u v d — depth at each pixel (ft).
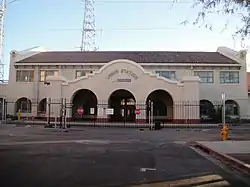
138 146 56.90
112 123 128.57
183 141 67.77
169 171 33.14
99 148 52.54
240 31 37.68
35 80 153.38
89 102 148.87
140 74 134.10
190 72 148.25
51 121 134.10
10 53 156.46
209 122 140.87
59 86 135.54
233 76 148.77
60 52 170.50
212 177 30.63
